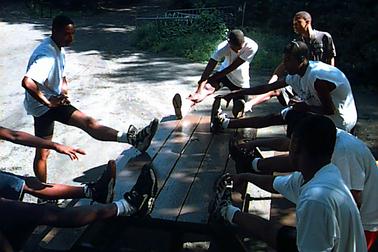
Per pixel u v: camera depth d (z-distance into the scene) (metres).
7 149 6.35
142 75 10.50
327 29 11.63
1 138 3.95
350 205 2.45
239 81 5.92
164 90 9.30
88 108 8.16
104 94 9.01
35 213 3.23
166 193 3.78
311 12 12.27
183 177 4.05
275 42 12.46
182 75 10.51
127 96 8.88
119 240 4.09
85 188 3.70
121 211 3.39
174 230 3.46
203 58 11.96
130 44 14.09
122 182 3.92
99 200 3.65
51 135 4.64
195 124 5.41
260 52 11.55
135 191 3.45
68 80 10.02
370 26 10.42
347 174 3.06
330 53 5.89
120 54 12.78
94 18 19.19
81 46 13.84
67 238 3.58
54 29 4.47
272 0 13.51
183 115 5.76
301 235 2.44
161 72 10.77
